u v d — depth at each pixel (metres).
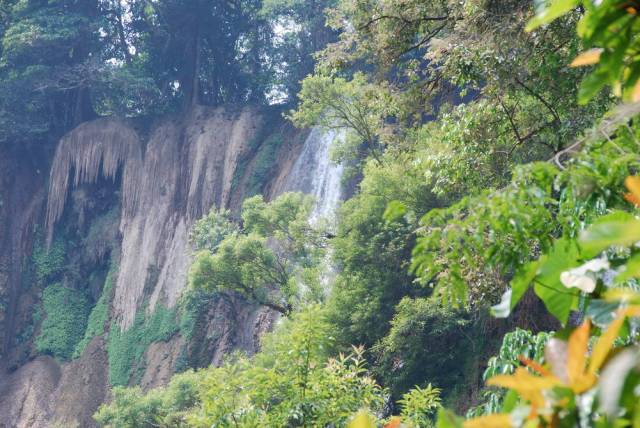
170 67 74.44
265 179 64.50
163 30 71.44
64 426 59.50
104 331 66.06
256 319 54.72
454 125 17.81
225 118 69.25
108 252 69.56
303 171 59.19
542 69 16.02
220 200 66.38
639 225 1.22
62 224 71.12
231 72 73.19
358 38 21.66
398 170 31.34
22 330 68.50
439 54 17.84
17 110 70.69
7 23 70.50
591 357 1.20
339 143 39.44
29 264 70.44
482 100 17.88
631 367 1.08
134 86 69.19
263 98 73.81
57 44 68.56
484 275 15.18
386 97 21.14
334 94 36.16
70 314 68.31
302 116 37.31
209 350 58.69
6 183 71.19
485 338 28.06
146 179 68.81
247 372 14.58
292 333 14.98
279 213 39.81
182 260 64.62
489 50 16.33
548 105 16.91
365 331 31.61
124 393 40.75
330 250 38.62
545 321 22.84
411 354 28.62
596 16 1.52
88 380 63.88
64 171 70.38
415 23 20.03
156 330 62.94
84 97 73.12
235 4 70.25
